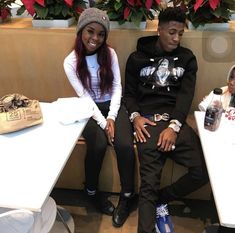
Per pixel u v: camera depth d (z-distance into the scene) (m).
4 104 1.33
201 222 1.75
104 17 1.56
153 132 1.65
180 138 1.62
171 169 1.77
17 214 0.88
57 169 1.07
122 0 1.75
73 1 1.85
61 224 1.67
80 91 1.71
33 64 2.00
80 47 1.64
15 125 1.27
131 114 1.77
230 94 1.58
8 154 1.15
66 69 1.68
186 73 1.75
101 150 1.66
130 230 1.70
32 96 2.13
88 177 1.75
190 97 1.71
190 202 1.89
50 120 1.38
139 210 1.52
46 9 1.82
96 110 1.68
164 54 1.74
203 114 1.47
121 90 1.83
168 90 1.77
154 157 1.58
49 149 1.18
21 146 1.20
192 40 1.82
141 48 1.78
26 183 1.01
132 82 1.83
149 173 1.57
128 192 1.74
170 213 1.82
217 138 1.26
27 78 2.06
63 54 1.93
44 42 1.91
